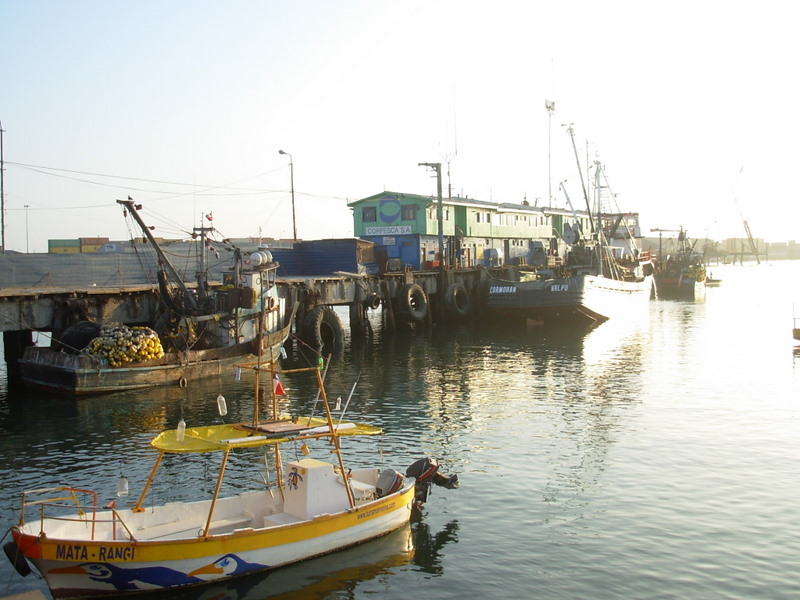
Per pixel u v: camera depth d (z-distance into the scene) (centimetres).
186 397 3136
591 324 5959
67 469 2192
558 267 6669
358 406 3019
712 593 1436
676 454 2298
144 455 2319
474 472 2142
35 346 3666
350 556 1593
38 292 3406
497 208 7406
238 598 1422
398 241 6612
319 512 1614
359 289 5228
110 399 3095
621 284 6400
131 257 4762
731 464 2195
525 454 2311
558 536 1697
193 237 3828
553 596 1430
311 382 3550
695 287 9125
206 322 3681
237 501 1645
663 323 6184
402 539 1677
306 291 4656
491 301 5834
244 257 3988
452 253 7006
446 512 1842
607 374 3725
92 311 3600
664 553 1606
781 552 1605
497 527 1750
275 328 4069
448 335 5416
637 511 1839
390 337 5341
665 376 3644
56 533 1431
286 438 1589
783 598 1413
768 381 3466
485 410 2925
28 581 1510
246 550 1470
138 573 1385
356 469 1984
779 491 1967
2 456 2323
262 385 3394
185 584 1428
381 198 6700
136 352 3269
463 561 1577
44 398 3133
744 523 1759
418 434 2566
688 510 1842
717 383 3438
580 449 2362
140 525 1539
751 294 9994
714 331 5553
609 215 7656
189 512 1597
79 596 1381
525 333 5516
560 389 3341
